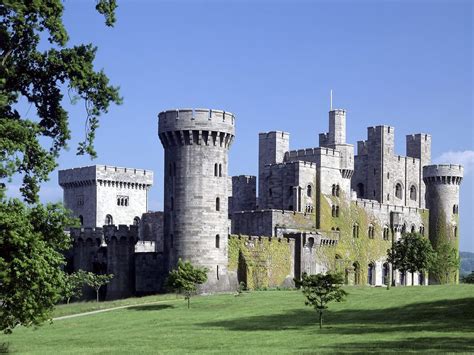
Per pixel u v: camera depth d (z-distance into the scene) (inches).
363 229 5629.9
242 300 3555.6
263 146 5767.7
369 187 6215.6
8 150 1648.6
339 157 5472.4
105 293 4490.7
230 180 6195.9
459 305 2886.3
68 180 6092.5
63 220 1804.9
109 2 1881.2
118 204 6028.5
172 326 2792.8
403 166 6382.9
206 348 2124.8
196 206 4050.2
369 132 6250.0
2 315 1731.1
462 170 6264.8
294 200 5191.9
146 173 6205.7
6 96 1731.1
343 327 2554.1
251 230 5004.9
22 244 1627.7
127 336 2527.1
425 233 6230.3
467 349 1878.7
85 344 2343.8
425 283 6087.6
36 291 1700.3
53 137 1978.3
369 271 5708.7
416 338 2156.7
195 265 4018.2
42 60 1886.1
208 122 4060.0
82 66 1884.8
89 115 1952.5
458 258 6225.4
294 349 2017.7
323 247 5103.3
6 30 1806.1
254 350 2006.6
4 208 1667.1
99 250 4591.5
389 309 2967.5
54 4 1840.6
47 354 2011.6
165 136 4119.1
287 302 3410.4
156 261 4323.3
